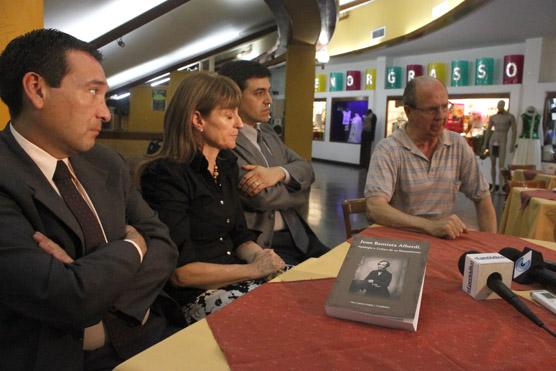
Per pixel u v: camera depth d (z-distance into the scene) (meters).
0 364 1.08
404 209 2.36
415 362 0.82
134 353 1.33
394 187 2.31
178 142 1.74
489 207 2.35
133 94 10.30
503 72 10.85
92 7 5.72
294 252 2.46
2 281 1.01
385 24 12.27
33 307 1.03
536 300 1.14
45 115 1.12
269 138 2.65
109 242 1.29
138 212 1.45
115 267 1.11
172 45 8.98
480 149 11.06
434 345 0.89
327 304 1.00
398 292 0.99
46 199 1.13
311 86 9.26
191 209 1.72
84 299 1.04
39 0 2.01
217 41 9.52
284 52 11.84
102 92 1.19
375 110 14.34
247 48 11.91
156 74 11.76
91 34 6.66
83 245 1.20
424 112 2.20
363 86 15.02
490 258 1.17
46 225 1.15
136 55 9.25
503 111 9.77
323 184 10.12
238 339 0.90
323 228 5.65
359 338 0.91
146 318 1.39
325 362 0.81
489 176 10.93
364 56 13.99
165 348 0.86
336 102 15.77
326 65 16.22
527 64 10.34
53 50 1.10
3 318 1.09
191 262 1.64
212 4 6.88
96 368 1.28
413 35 10.83
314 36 8.46
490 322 1.01
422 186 2.30
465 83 11.80
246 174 2.22
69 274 1.04
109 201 1.32
